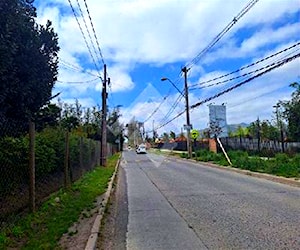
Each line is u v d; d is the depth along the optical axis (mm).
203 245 6496
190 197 12117
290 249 6090
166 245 6578
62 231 7133
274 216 8688
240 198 11516
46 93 8992
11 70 7242
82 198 11539
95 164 26516
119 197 12898
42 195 10242
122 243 6867
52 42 8938
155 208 10398
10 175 7809
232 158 27719
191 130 38562
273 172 18375
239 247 6281
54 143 12102
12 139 8094
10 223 7188
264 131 44906
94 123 46250
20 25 7391
